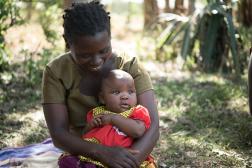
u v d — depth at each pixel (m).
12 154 3.88
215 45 6.52
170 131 4.56
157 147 4.20
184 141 4.30
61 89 2.83
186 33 6.33
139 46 7.15
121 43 7.79
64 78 2.82
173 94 5.54
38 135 4.43
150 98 2.89
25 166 3.66
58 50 6.62
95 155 2.67
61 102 2.83
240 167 3.79
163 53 7.06
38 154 3.86
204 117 4.86
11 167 3.67
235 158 3.92
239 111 5.00
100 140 2.75
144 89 2.90
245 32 6.71
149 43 7.47
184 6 8.02
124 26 9.16
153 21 7.40
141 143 2.71
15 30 7.43
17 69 6.12
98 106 2.86
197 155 4.02
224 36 6.44
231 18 6.07
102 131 2.76
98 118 2.77
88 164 2.71
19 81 5.74
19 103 5.18
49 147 3.99
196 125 4.69
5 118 4.79
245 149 4.14
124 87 2.75
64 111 2.83
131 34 8.51
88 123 2.82
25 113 4.95
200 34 6.41
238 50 6.20
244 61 6.43
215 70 6.56
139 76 2.90
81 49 2.57
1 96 5.25
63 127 2.78
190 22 6.34
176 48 7.10
